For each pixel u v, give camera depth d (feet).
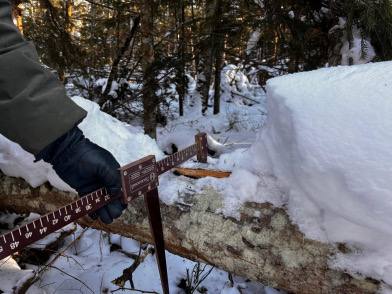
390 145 2.67
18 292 5.23
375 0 6.08
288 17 7.74
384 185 2.59
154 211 3.83
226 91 19.58
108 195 3.22
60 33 11.25
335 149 2.90
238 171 4.10
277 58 9.10
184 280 6.01
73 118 2.84
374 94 3.00
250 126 14.83
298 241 3.42
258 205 3.78
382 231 2.67
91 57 13.08
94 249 6.70
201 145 5.04
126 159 5.18
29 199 5.48
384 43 6.55
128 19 12.23
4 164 5.34
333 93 3.21
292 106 3.36
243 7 8.75
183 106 18.60
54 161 3.02
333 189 2.90
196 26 10.74
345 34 7.07
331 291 3.24
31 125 2.65
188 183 4.39
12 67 2.52
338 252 3.16
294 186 3.46
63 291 5.54
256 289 5.77
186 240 4.19
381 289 2.91
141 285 5.76
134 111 13.15
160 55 11.29
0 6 2.58
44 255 6.30
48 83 2.75
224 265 4.05
